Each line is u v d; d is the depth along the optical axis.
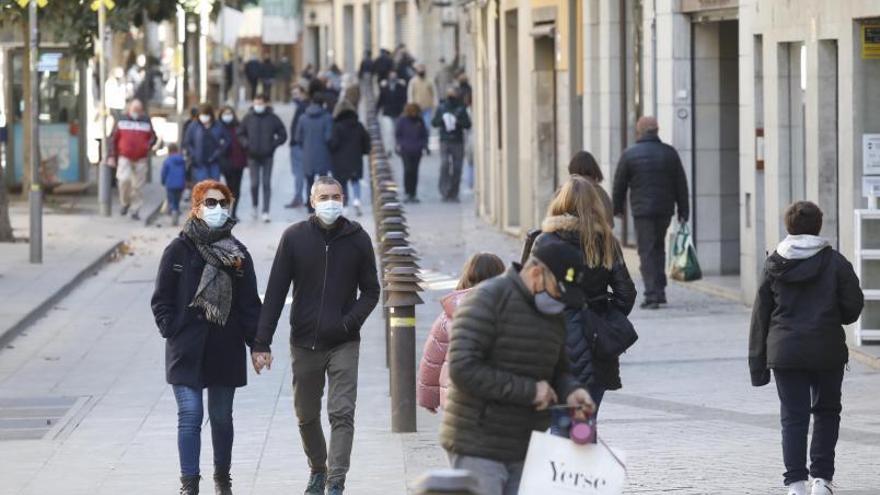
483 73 87.19
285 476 29.17
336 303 26.50
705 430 31.86
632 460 29.11
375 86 180.75
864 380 36.66
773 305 25.80
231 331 26.44
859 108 40.91
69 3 83.00
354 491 27.48
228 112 81.25
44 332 48.22
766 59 47.28
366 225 78.62
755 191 49.00
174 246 26.27
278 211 87.25
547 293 18.30
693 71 55.81
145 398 37.78
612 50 64.88
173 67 146.50
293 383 26.95
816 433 25.81
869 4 39.59
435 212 90.12
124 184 81.38
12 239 69.69
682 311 48.62
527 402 18.19
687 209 49.16
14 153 91.50
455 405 18.62
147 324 49.69
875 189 40.91
